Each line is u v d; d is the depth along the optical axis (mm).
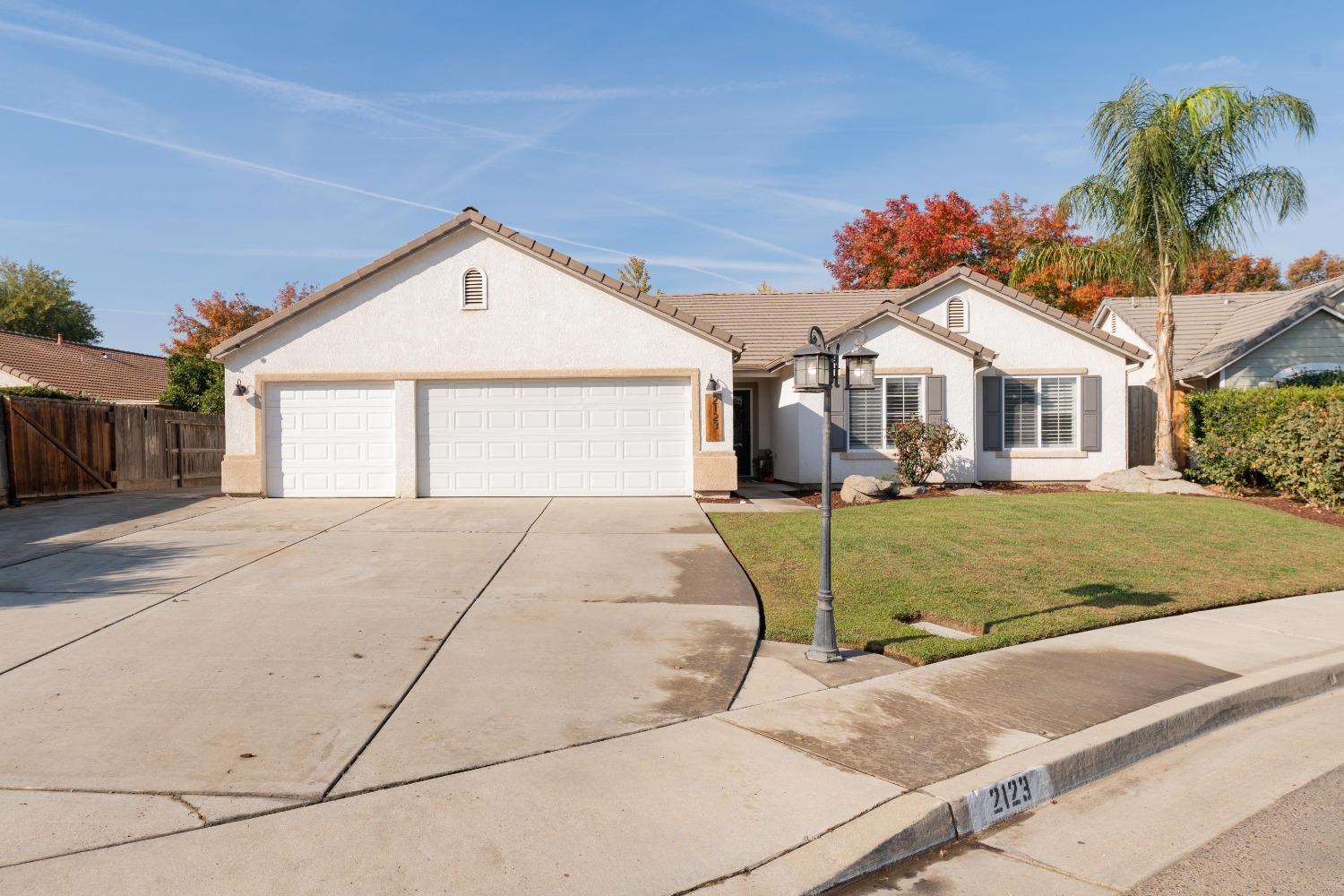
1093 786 4707
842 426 17141
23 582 8242
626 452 15117
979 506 13477
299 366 14961
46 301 50969
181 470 19156
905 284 30594
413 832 3717
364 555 9719
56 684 5477
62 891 3227
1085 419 17891
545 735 4812
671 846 3662
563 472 15070
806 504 14406
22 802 3920
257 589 8062
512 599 7816
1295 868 3762
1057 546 10516
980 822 4164
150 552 9781
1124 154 16281
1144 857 3896
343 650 6273
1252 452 14969
